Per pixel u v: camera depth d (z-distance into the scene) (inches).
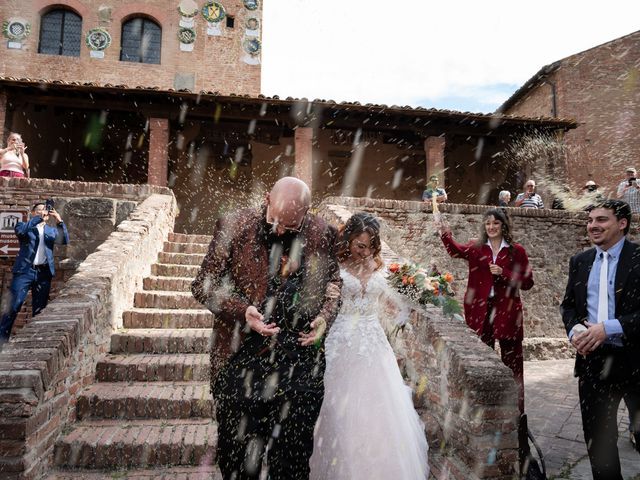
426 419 156.9
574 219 381.7
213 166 621.0
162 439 140.3
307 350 100.1
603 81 717.3
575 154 703.1
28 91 485.7
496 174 647.8
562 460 160.1
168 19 690.2
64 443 135.4
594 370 119.3
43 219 279.0
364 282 129.1
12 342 137.1
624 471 151.6
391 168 660.7
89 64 660.7
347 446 112.1
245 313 95.4
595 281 126.1
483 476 126.1
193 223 607.5
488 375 132.1
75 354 153.5
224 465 92.6
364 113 526.6
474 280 186.9
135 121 624.4
